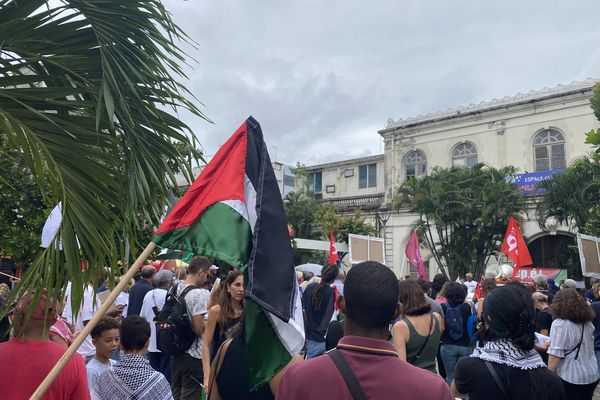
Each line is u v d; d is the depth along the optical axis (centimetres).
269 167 261
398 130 2925
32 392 248
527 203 2412
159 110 337
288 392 170
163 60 338
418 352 420
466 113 2678
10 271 1202
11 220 826
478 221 2177
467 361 257
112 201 326
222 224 253
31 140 294
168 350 500
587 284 2186
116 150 319
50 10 303
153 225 352
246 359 251
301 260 2725
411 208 2436
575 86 2406
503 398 242
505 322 251
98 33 313
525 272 2227
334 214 2822
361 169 3272
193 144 355
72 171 311
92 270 308
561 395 244
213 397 260
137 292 667
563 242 2356
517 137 2528
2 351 255
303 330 238
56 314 284
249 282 228
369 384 162
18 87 314
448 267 2300
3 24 299
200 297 502
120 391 291
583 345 461
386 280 178
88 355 538
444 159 2745
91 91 313
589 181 1936
